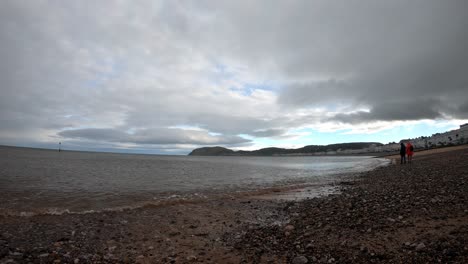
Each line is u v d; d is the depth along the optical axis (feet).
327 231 27.40
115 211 42.50
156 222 36.06
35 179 83.05
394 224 26.21
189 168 177.17
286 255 22.61
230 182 87.56
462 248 18.43
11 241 27.02
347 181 78.02
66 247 26.03
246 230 31.78
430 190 41.42
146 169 156.97
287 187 72.18
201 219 37.70
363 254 20.52
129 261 22.86
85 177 96.53
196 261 22.65
